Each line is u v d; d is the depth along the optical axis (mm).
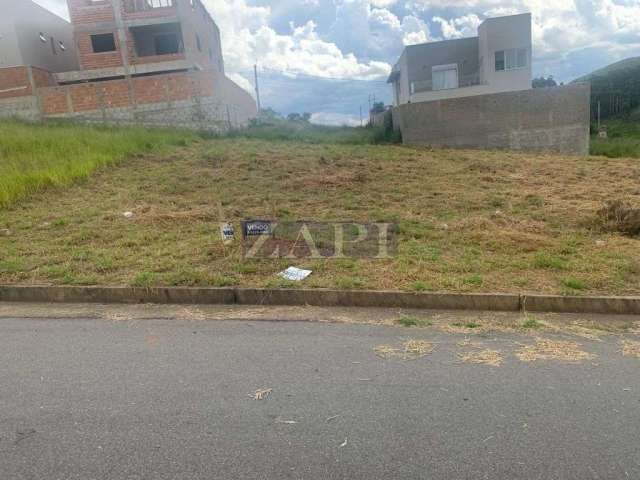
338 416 2637
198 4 25812
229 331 3893
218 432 2490
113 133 14586
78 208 8062
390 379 3061
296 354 3439
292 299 4551
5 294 4688
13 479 2141
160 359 3359
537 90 15562
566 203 8219
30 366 3256
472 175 10977
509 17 25625
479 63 27625
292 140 17047
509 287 4590
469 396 2846
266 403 2771
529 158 13648
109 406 2742
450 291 4488
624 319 4172
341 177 10375
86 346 3594
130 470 2201
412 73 28375
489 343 3643
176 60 22469
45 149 11477
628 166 12266
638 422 2574
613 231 6516
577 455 2299
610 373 3145
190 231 6801
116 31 22219
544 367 3234
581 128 15680
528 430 2500
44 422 2582
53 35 24359
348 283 4676
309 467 2221
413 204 8422
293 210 8031
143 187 9586
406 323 4051
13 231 6789
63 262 5441
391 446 2373
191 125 18797
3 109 18531
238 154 12898
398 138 17281
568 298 4332
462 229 6746
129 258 5551
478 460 2266
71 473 2184
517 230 6684
